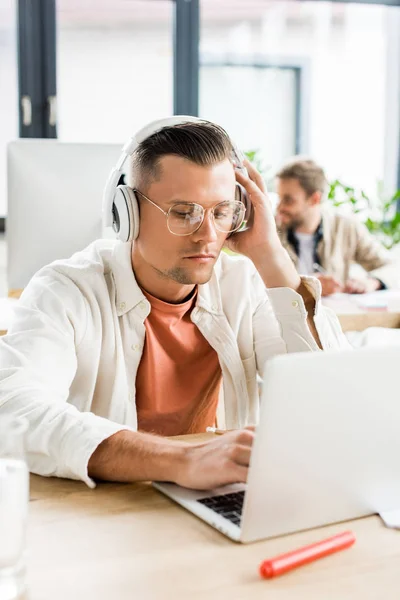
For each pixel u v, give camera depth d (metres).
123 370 1.55
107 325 1.53
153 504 1.07
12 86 4.06
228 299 1.72
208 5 4.35
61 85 4.13
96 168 2.33
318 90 4.63
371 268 3.73
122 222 1.47
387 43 4.70
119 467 1.13
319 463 0.95
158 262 1.46
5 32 4.02
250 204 1.64
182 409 1.67
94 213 2.34
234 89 4.50
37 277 1.52
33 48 4.02
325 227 3.63
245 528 0.94
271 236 1.64
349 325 2.45
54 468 1.16
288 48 4.54
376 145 4.77
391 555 0.92
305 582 0.86
